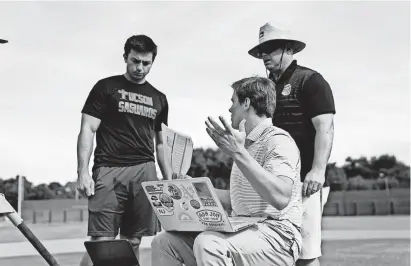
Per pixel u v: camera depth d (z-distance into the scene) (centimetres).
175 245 323
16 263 916
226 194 358
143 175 445
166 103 476
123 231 448
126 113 440
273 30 417
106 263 302
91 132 438
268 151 302
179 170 347
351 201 4219
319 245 390
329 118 393
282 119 412
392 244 1254
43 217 3112
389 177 6228
